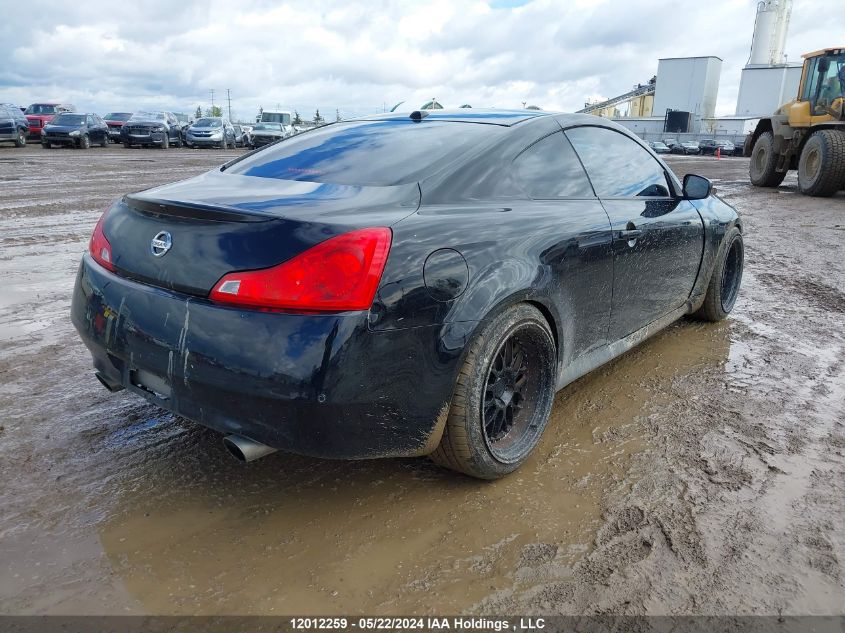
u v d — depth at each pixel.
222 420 2.11
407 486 2.53
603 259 2.92
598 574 2.05
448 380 2.20
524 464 2.70
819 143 12.84
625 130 3.58
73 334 4.16
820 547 2.19
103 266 2.45
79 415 3.04
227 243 2.06
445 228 2.24
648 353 4.02
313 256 1.96
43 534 2.19
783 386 3.53
